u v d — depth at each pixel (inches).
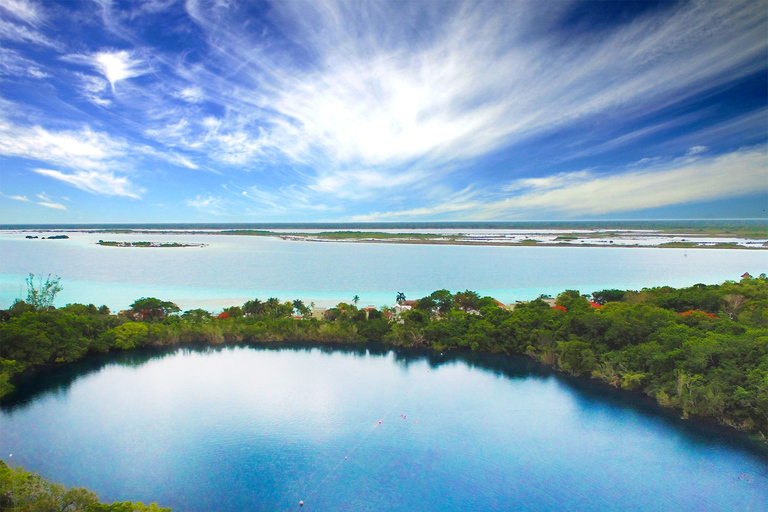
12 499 1608.0
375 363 3543.3
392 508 1836.9
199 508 1820.9
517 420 2556.6
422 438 2370.8
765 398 2166.6
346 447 2287.2
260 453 2219.5
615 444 2285.9
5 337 3090.6
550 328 3614.7
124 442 2304.4
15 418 2566.4
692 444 2244.1
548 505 1856.5
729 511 1807.3
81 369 3368.6
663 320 3299.7
